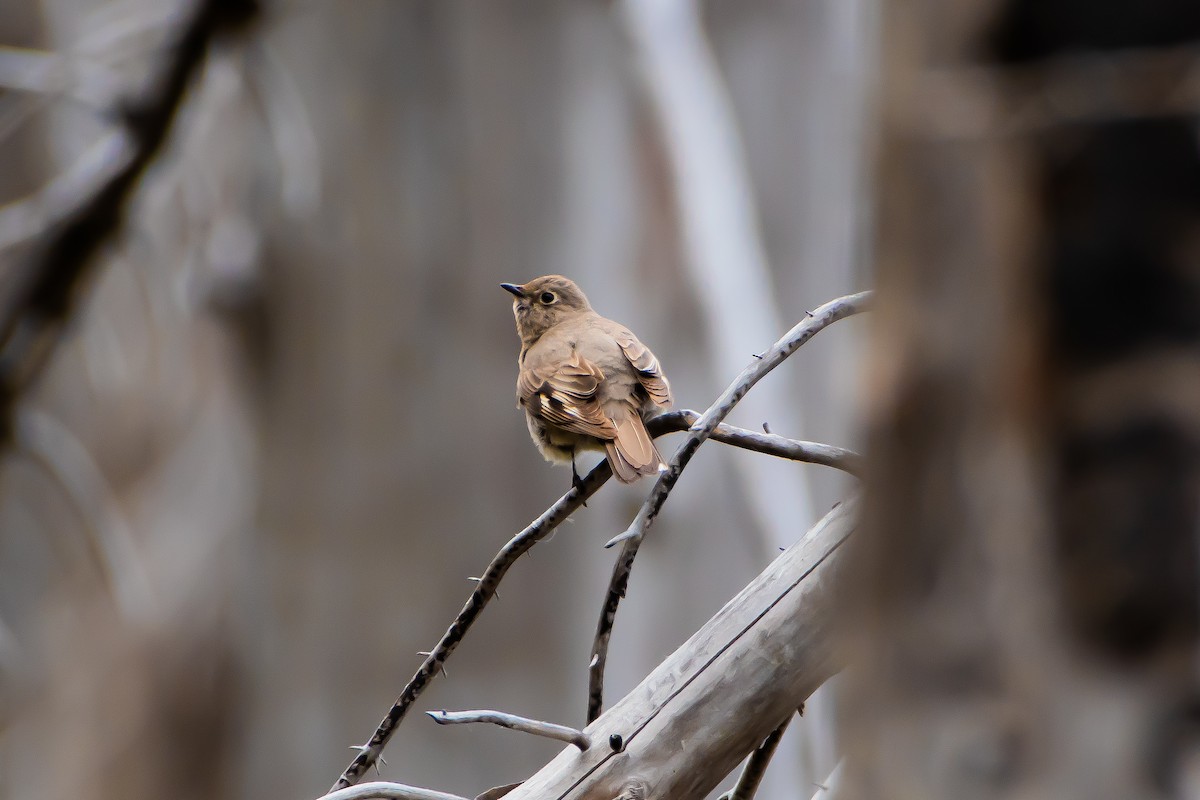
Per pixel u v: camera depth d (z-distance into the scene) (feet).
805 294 45.50
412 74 48.55
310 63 49.14
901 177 10.45
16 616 66.13
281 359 51.42
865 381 10.97
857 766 10.71
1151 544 9.53
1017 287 9.87
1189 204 9.39
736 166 41.81
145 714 60.54
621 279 46.06
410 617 49.67
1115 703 9.61
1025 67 9.84
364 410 50.16
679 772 13.94
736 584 43.93
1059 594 9.81
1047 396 9.82
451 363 49.39
